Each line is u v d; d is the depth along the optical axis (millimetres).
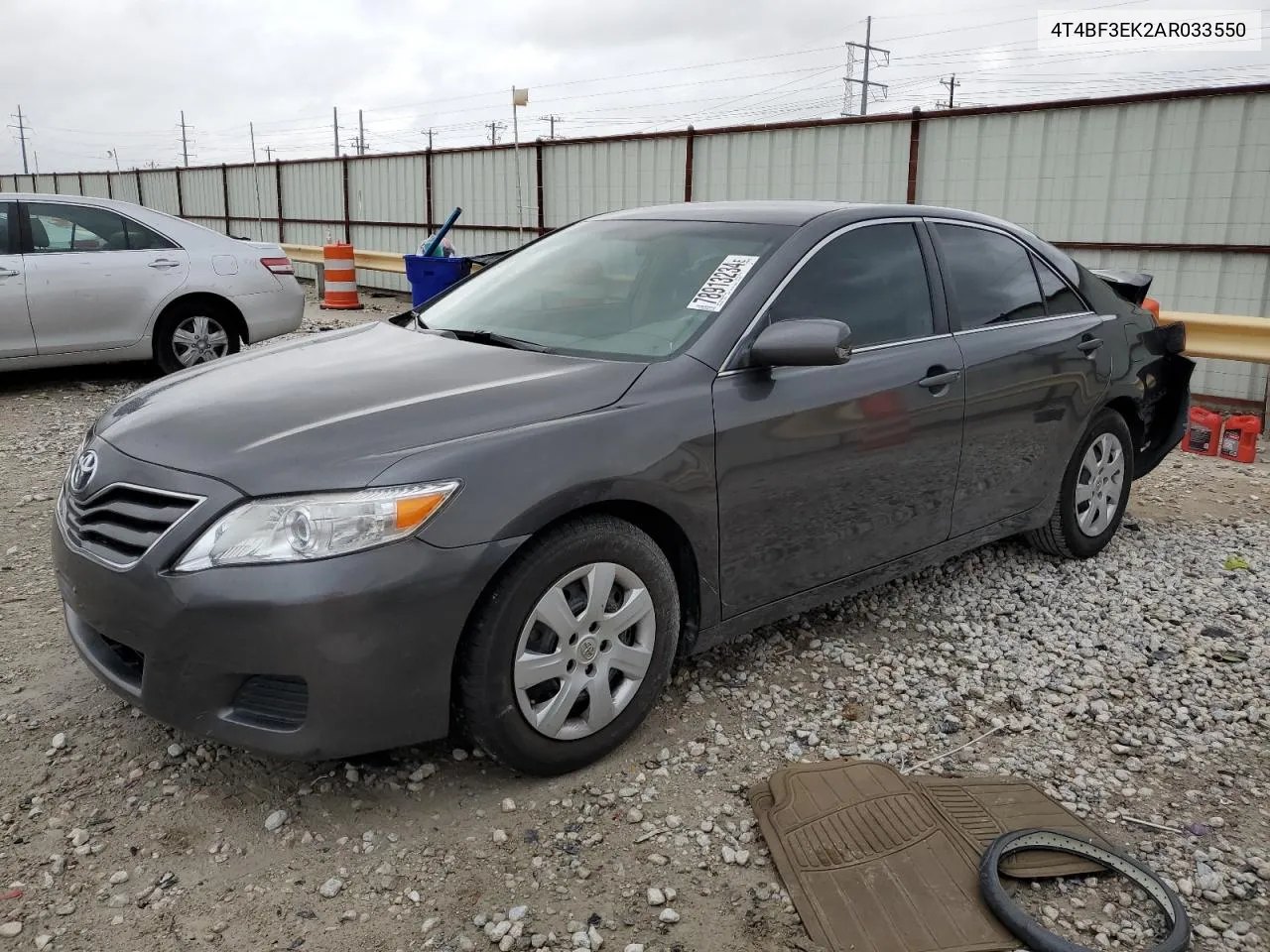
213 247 8633
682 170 13609
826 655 3773
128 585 2572
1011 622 4133
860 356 3531
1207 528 5480
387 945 2307
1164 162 9391
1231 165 9000
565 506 2713
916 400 3639
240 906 2418
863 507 3562
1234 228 9086
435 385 2973
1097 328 4602
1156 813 2855
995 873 2461
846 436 3418
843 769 2973
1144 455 5238
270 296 8867
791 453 3260
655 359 3143
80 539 2789
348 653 2467
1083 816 2834
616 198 14594
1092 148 9812
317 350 3561
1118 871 2537
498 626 2660
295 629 2434
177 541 2523
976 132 10617
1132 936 2355
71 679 3469
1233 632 4074
